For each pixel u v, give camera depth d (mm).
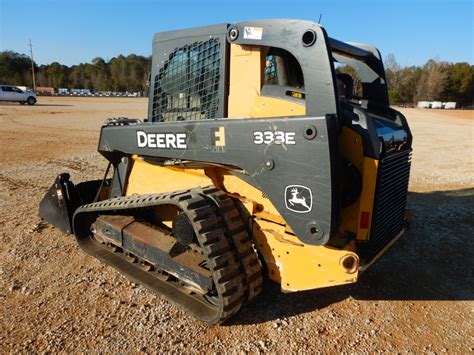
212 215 2861
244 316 3096
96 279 3633
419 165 9656
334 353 2688
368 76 4051
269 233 2941
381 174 2824
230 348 2713
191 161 3156
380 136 2885
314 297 3398
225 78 3076
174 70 3475
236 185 3121
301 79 3363
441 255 4305
